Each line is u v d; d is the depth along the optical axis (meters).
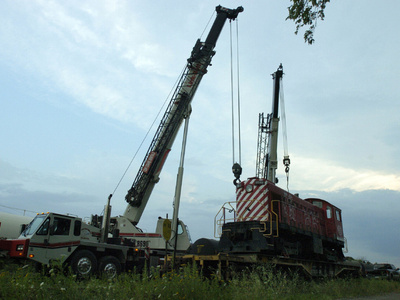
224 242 15.62
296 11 9.05
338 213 22.70
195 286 9.04
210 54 25.23
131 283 9.12
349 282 17.36
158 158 23.61
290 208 17.30
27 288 7.47
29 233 14.84
